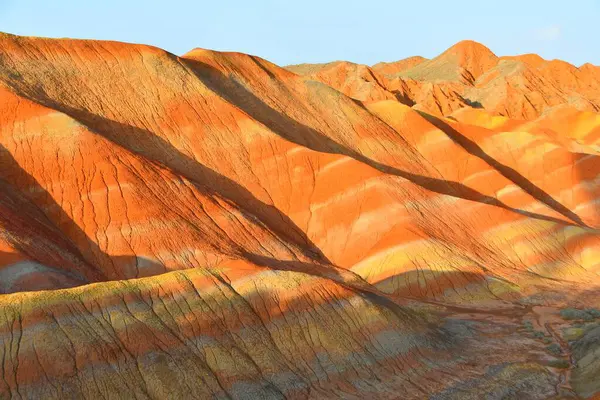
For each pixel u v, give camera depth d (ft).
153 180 172.76
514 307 167.43
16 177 162.50
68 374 84.12
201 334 99.09
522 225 207.51
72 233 155.53
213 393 91.86
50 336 86.79
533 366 117.60
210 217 174.60
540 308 166.30
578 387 108.47
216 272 111.14
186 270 108.88
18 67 193.98
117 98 207.10
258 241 176.65
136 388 87.30
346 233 198.29
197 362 94.73
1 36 198.80
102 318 93.35
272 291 111.86
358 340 111.65
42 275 121.60
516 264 196.34
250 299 108.88
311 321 110.11
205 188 184.55
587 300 172.55
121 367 88.43
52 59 205.26
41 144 169.37
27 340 85.10
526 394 105.81
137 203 163.63
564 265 197.98
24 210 152.35
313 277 118.42
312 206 205.77
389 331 116.26
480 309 165.48
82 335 89.25
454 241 195.31
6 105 175.42
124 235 157.48
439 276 178.70
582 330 140.67
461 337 134.21
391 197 201.98
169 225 163.02
